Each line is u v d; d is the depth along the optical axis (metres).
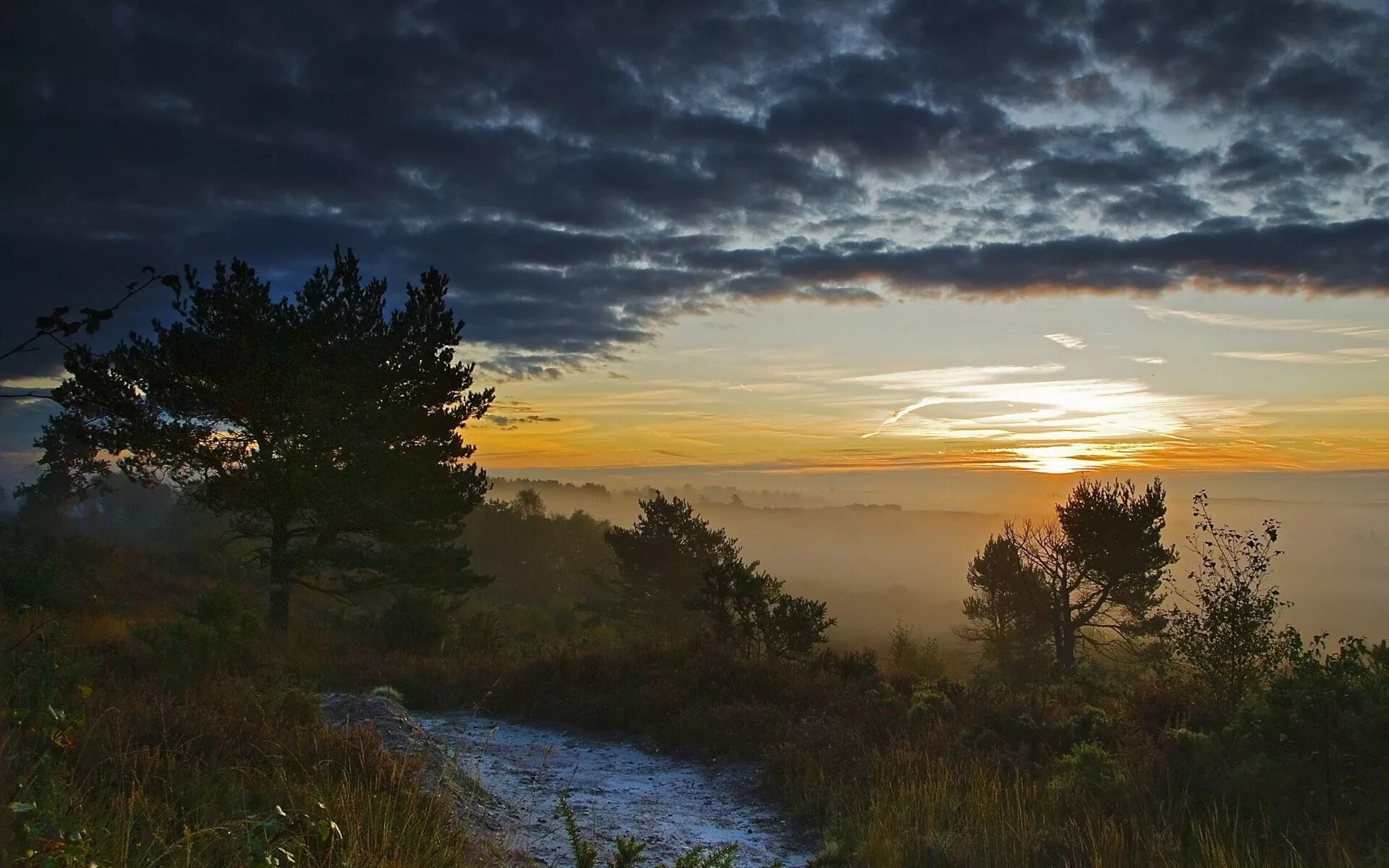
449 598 25.50
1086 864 6.05
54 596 17.94
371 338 22.62
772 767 9.31
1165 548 26.48
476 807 7.14
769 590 18.77
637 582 41.75
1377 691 6.94
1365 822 6.28
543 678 13.96
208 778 5.62
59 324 3.28
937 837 6.61
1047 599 27.53
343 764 6.64
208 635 10.09
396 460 21.58
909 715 10.57
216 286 20.97
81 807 4.38
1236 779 7.13
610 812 8.03
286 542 21.73
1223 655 9.96
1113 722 9.83
